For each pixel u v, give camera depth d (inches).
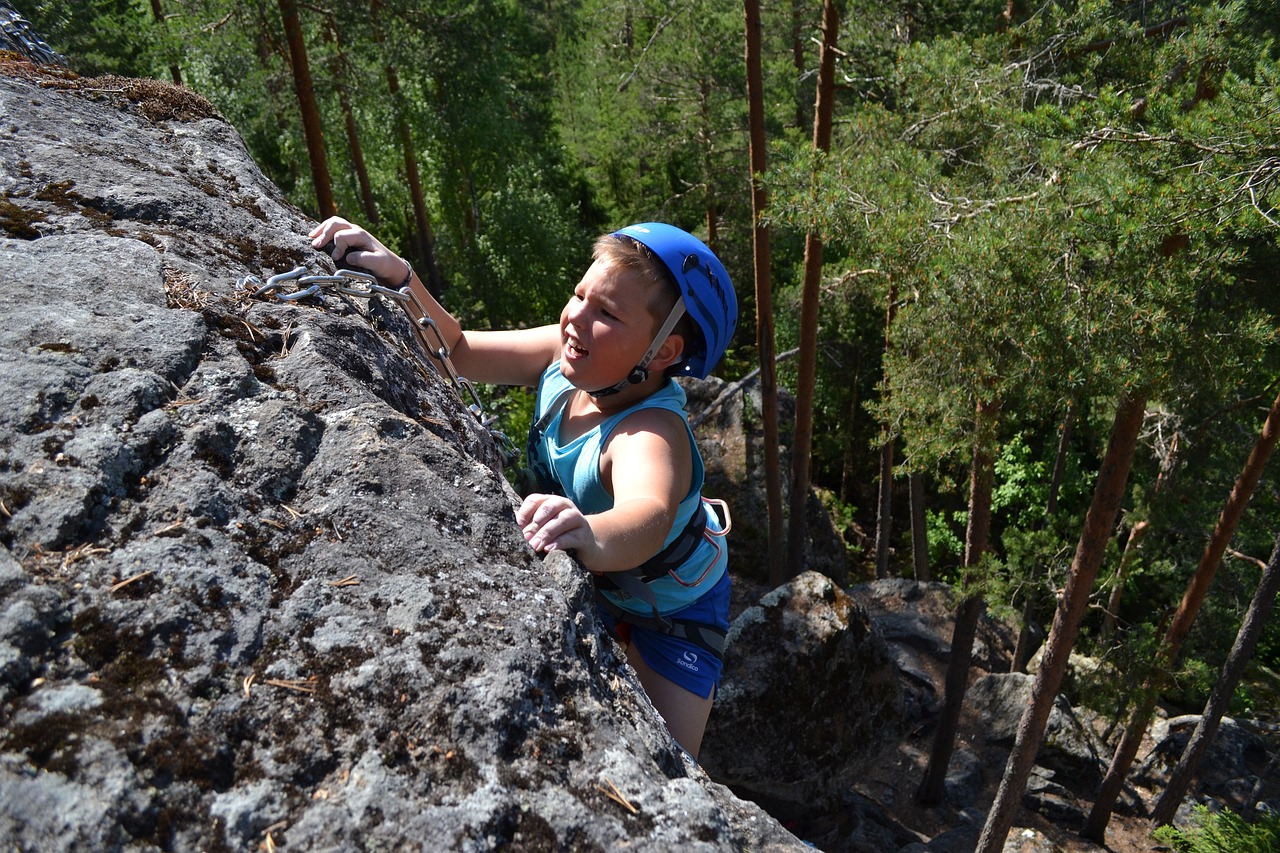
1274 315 343.3
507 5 858.8
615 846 35.6
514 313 1035.3
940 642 598.2
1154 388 255.1
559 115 1293.1
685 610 66.7
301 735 35.1
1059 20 327.6
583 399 68.5
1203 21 287.7
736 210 874.8
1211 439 479.8
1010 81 327.3
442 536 45.3
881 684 351.9
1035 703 372.8
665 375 66.2
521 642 41.1
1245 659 444.8
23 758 30.9
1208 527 526.9
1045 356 255.6
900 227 280.1
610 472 61.8
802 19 460.8
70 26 600.7
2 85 70.8
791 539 576.4
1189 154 244.5
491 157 933.8
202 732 33.9
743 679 327.9
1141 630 451.2
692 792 39.0
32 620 34.5
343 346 55.2
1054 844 460.1
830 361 887.7
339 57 611.8
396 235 1023.6
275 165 945.5
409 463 47.8
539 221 1023.0
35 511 38.5
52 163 62.6
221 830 31.8
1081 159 262.8
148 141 72.8
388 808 33.7
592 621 46.9
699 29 685.9
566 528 49.9
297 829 32.6
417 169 920.9
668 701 65.4
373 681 37.4
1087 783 512.7
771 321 531.5
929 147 347.6
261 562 40.7
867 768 364.2
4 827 29.0
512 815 35.0
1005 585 418.0
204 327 50.8
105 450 41.4
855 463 973.8
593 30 863.7
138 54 646.5
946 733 462.6
